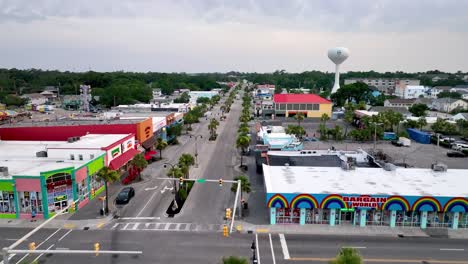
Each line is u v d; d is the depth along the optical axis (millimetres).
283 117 151875
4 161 57344
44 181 46531
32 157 60781
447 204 43156
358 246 39312
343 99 182500
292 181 49688
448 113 148000
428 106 170500
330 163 62562
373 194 44062
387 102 176000
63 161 57312
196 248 38656
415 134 104812
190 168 71875
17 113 142875
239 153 86625
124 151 67875
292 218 45531
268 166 57531
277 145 77688
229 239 40906
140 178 64188
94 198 55094
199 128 126750
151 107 128375
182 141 102750
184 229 43594
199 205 51781
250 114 151375
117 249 38438
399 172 54469
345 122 138750
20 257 36938
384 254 37469
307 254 37438
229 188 59688
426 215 44344
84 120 87125
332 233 42688
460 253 37906
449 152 82875
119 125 76250
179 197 54156
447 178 51469
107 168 48500
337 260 25750
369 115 119500
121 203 52188
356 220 45094
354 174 53281
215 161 78438
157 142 81062
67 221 46188
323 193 44375
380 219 45031
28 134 75938
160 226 44500
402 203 43406
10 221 46312
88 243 39875
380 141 102125
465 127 108938
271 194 44219
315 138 104375
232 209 50188
